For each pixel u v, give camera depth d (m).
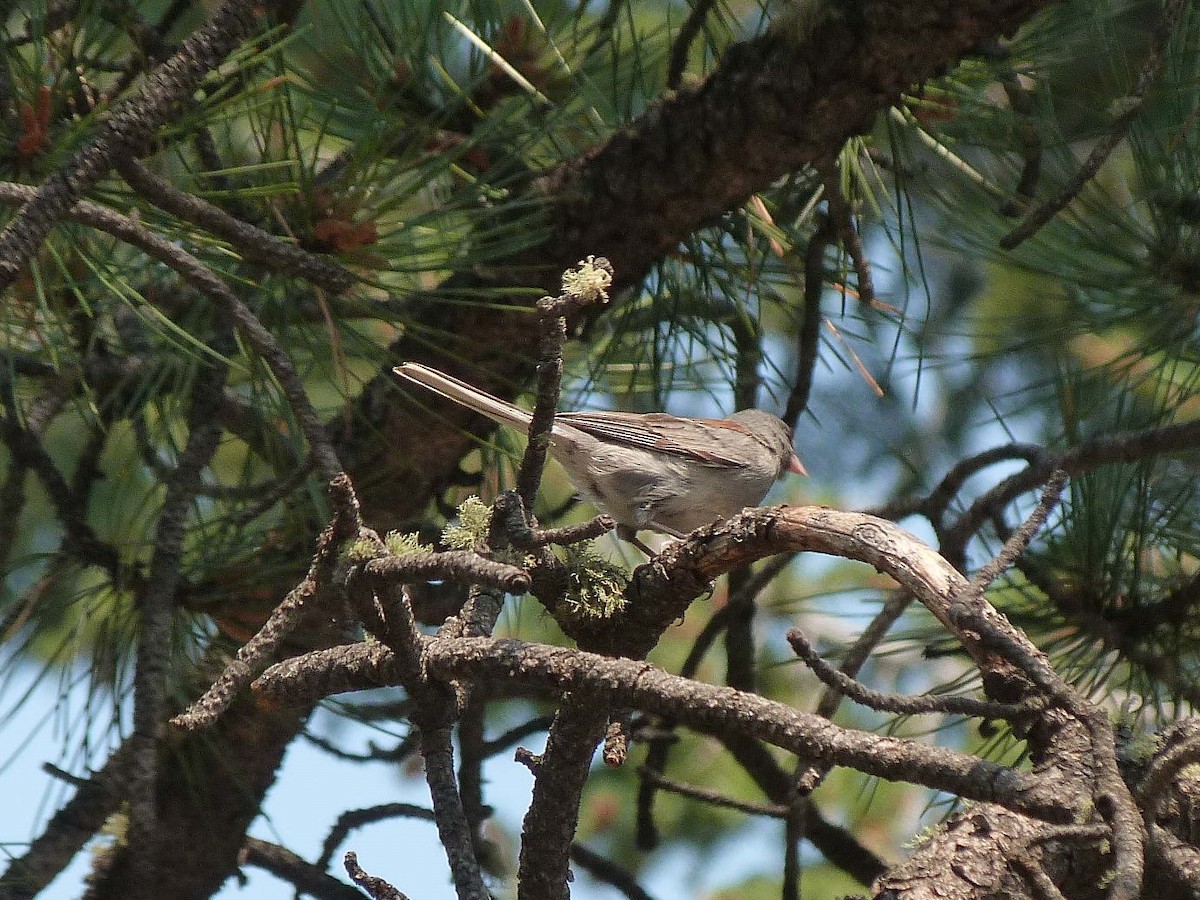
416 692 5.59
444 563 4.80
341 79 8.70
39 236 6.12
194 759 9.53
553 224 9.05
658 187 8.76
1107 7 8.30
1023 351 9.70
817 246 9.13
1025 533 5.07
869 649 8.41
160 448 9.91
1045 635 8.28
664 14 10.73
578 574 6.32
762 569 9.83
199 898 9.63
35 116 6.77
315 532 8.91
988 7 7.39
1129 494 8.38
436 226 8.16
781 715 4.87
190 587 8.55
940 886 4.84
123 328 9.55
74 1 7.16
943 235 9.44
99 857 9.52
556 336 5.22
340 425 9.82
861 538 5.57
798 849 9.13
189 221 7.07
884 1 7.59
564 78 9.30
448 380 8.60
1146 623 8.03
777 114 8.20
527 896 6.34
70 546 8.48
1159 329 8.90
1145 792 4.69
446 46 9.16
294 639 8.92
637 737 9.84
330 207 7.65
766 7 8.66
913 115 8.80
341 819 8.89
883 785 11.85
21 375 8.71
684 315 9.74
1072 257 9.03
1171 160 8.48
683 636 13.07
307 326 8.77
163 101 6.39
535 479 5.63
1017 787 4.62
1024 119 8.41
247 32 6.57
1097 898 4.91
